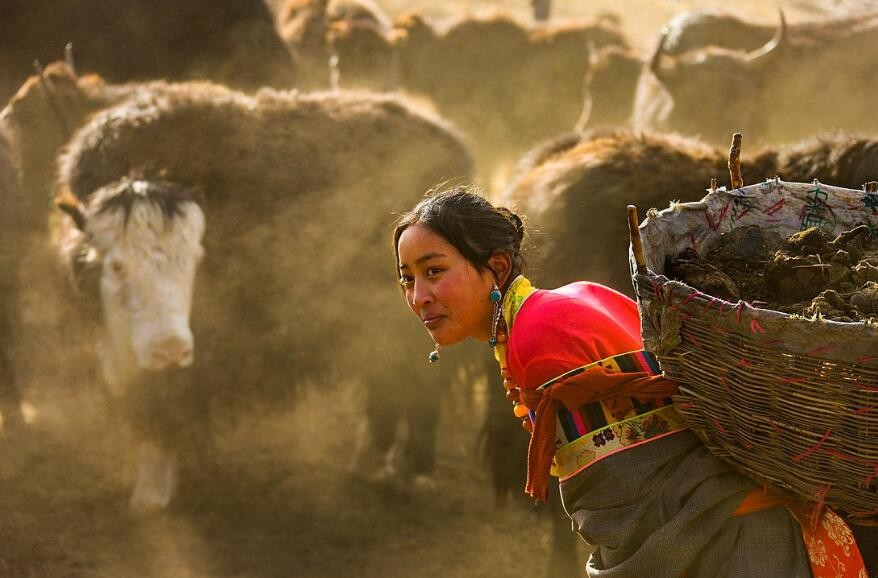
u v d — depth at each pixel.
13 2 18.47
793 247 4.18
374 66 25.53
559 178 9.67
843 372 3.52
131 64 18.81
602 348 4.11
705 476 4.04
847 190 4.49
